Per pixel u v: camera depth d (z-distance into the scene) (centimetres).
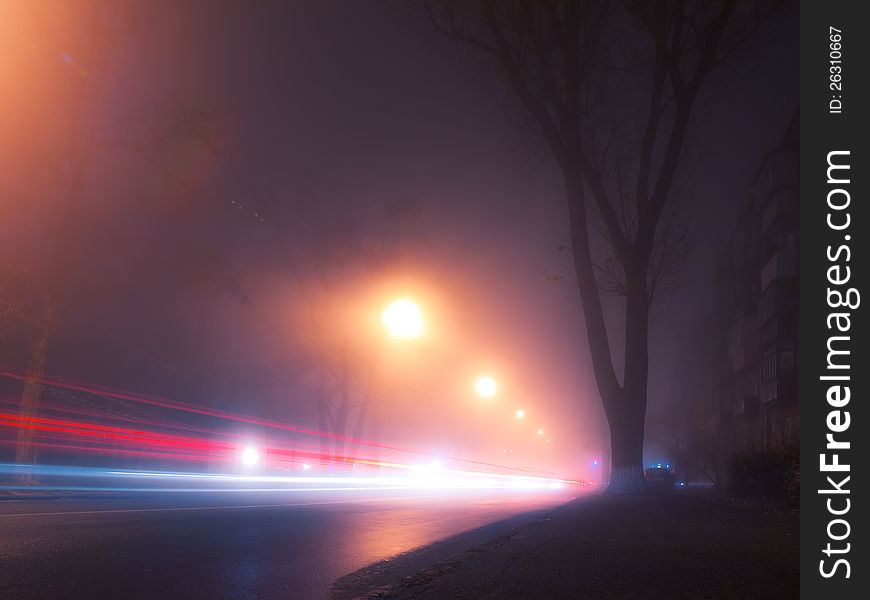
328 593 682
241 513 1514
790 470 1719
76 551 878
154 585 697
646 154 1991
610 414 2008
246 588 700
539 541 937
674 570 679
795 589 585
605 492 2000
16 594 630
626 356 2005
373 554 958
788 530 1062
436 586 624
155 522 1253
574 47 1969
